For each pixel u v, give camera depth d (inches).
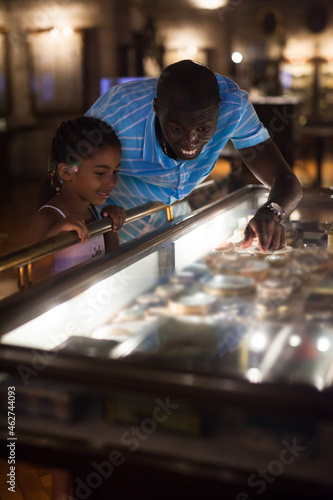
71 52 340.8
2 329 29.6
